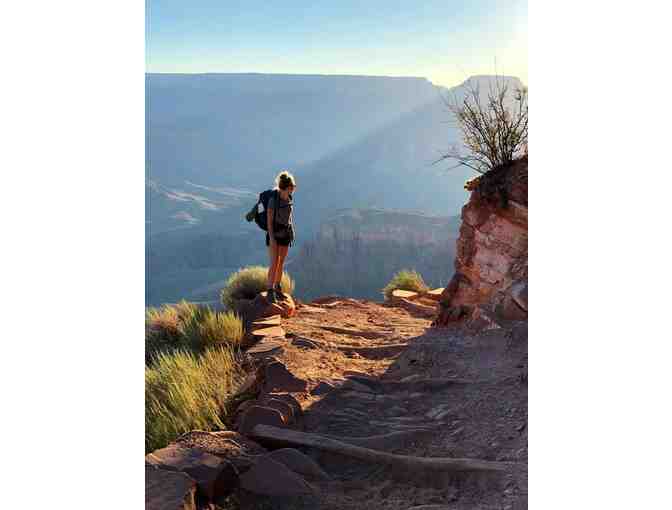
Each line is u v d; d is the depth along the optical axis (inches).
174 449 111.7
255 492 104.6
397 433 127.6
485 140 237.9
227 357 195.8
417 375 166.9
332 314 299.7
